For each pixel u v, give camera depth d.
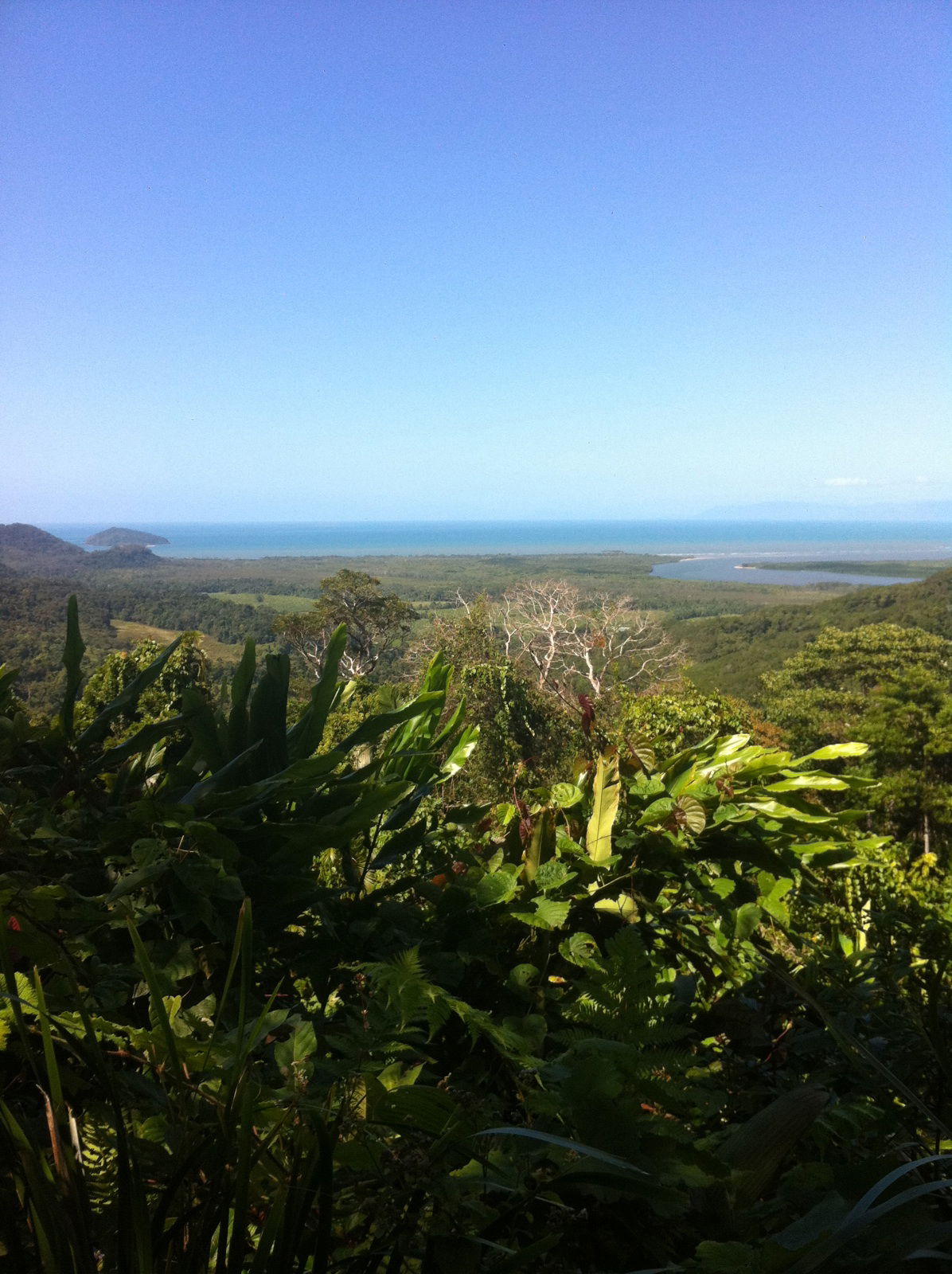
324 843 1.51
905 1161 1.00
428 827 1.97
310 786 1.55
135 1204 0.61
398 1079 0.95
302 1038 0.94
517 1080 1.04
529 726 19.44
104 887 1.44
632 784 1.96
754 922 1.76
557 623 26.86
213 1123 0.76
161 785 1.72
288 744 1.79
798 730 30.34
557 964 1.69
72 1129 0.69
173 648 1.81
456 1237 0.73
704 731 16.56
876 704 24.75
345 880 1.81
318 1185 0.67
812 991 1.77
